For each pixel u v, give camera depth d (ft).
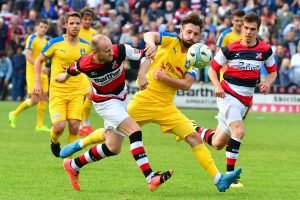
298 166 85.30
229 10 193.36
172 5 202.39
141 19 202.49
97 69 62.80
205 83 182.29
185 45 67.00
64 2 209.05
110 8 209.77
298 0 202.49
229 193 65.87
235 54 71.36
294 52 187.11
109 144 65.00
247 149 102.42
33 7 210.18
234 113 71.05
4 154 91.09
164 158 90.27
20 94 189.67
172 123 66.74
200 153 65.10
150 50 62.85
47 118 150.20
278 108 179.32
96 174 76.07
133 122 63.77
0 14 213.87
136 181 71.82
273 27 188.44
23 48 190.49
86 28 106.22
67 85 81.82
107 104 64.08
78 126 82.99
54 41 84.89
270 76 72.90
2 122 138.51
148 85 67.26
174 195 64.13
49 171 77.30
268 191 67.31
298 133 127.13
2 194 63.52
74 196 62.95
